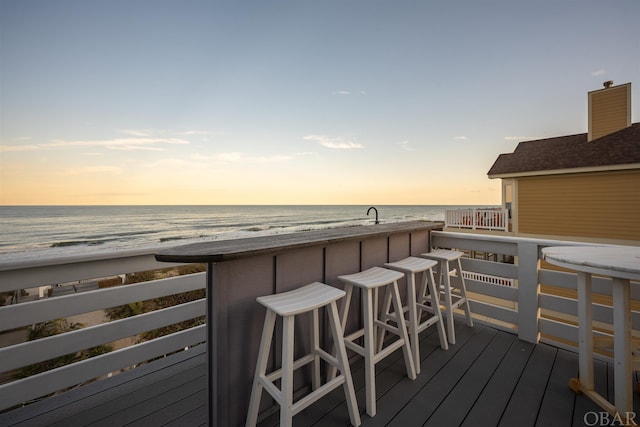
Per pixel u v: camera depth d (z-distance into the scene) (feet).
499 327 8.40
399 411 4.91
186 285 6.75
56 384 5.04
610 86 26.48
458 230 32.78
